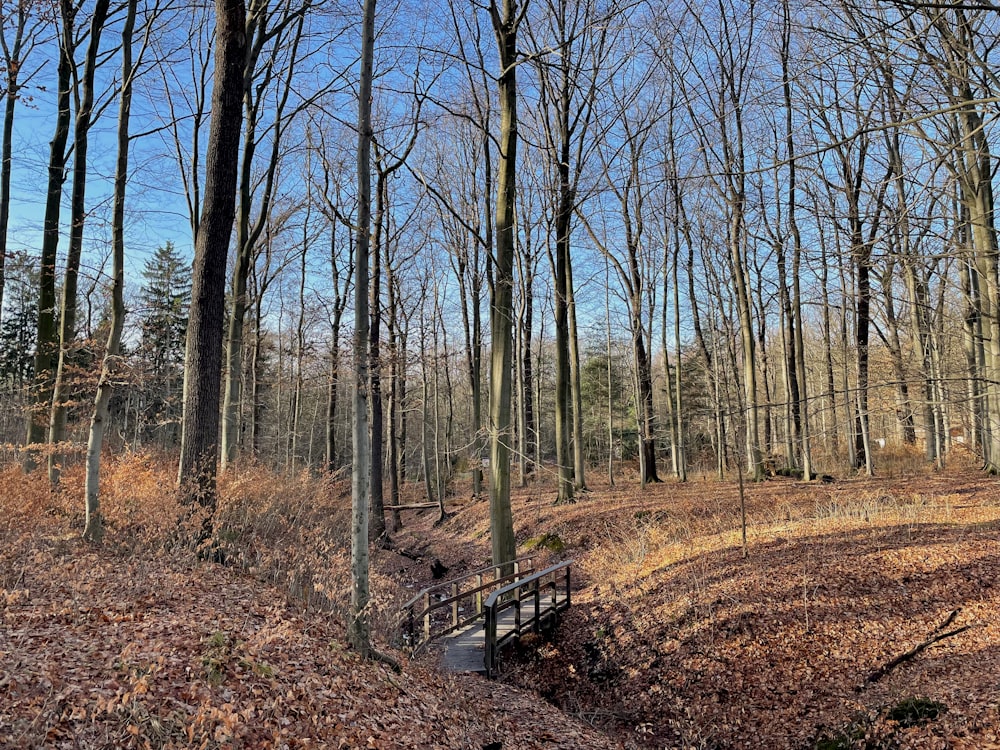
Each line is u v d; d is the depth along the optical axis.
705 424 29.09
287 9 13.51
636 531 14.72
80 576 7.04
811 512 13.69
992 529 10.02
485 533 18.70
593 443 38.59
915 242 9.06
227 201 9.57
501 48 11.70
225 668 5.33
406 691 6.48
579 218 20.16
